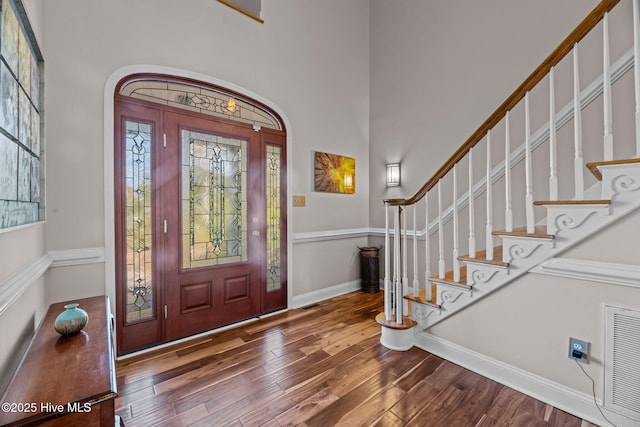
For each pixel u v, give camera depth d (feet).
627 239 4.60
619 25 7.41
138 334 7.57
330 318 9.86
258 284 10.00
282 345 7.86
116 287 7.20
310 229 11.48
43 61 5.50
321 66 11.79
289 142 10.66
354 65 13.14
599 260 4.87
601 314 4.91
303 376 6.39
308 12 11.35
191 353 7.42
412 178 12.14
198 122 8.59
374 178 13.61
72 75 6.56
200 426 4.91
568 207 5.13
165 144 7.98
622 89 7.09
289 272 10.74
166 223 8.02
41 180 5.41
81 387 3.00
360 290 13.34
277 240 10.59
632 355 4.62
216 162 8.99
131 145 7.45
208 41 8.65
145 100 7.67
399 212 7.87
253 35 9.70
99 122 6.92
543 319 5.57
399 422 4.99
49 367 3.36
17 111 3.98
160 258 7.92
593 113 7.47
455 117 10.76
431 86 11.48
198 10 8.47
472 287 6.53
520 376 5.86
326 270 12.15
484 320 6.45
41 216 5.37
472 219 6.64
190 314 8.47
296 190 10.97
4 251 3.60
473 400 5.57
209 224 8.86
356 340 8.18
